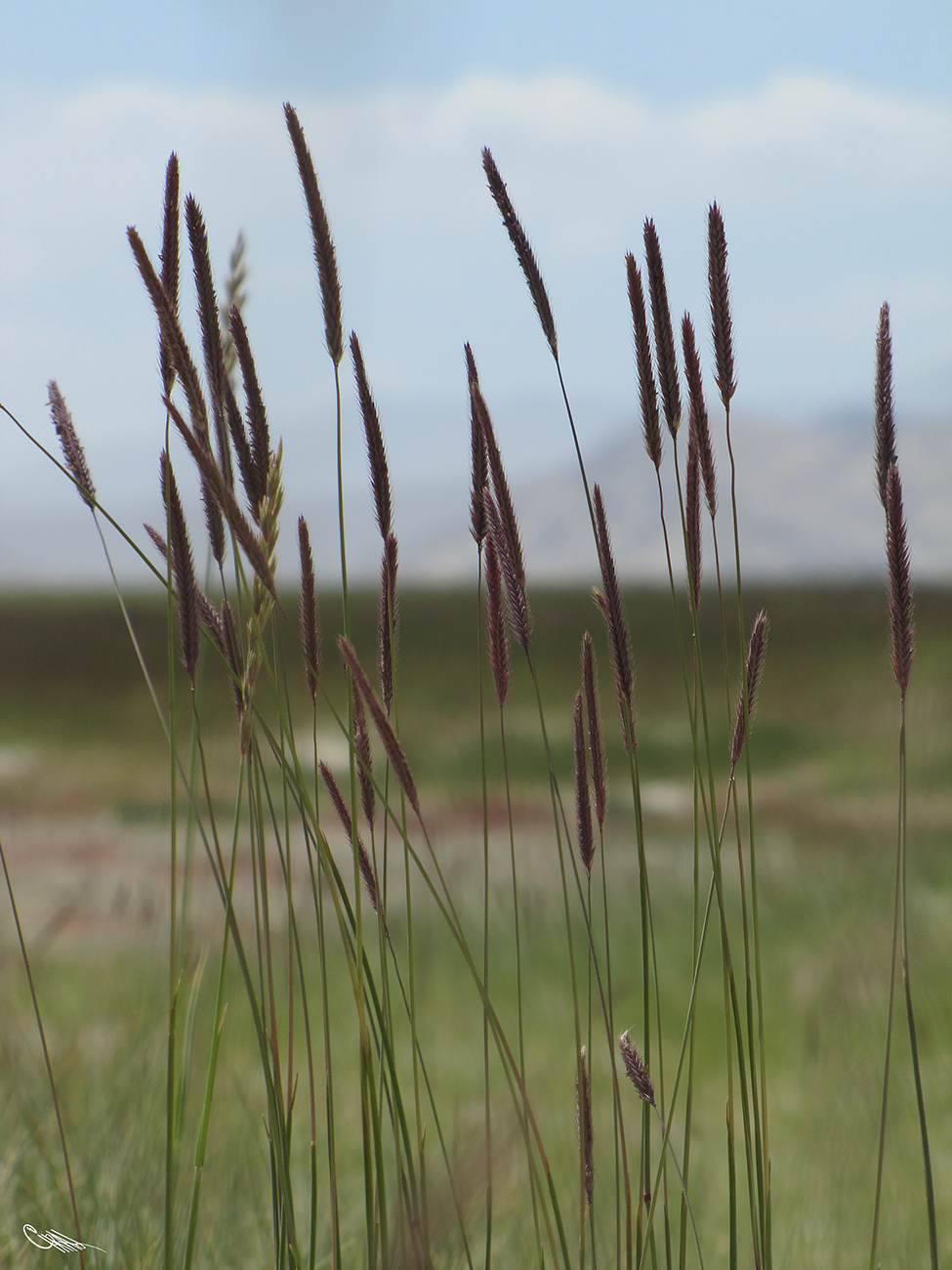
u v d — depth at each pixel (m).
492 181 1.04
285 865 1.03
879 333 1.03
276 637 1.03
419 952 2.89
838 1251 1.28
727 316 1.04
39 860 4.90
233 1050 1.67
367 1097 1.03
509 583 1.04
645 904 1.05
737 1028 1.05
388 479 1.03
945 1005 2.31
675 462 1.05
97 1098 1.45
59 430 1.03
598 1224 1.30
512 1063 1.04
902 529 1.03
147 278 0.99
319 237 1.02
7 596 47.22
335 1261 1.03
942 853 4.08
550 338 1.04
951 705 5.58
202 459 0.99
